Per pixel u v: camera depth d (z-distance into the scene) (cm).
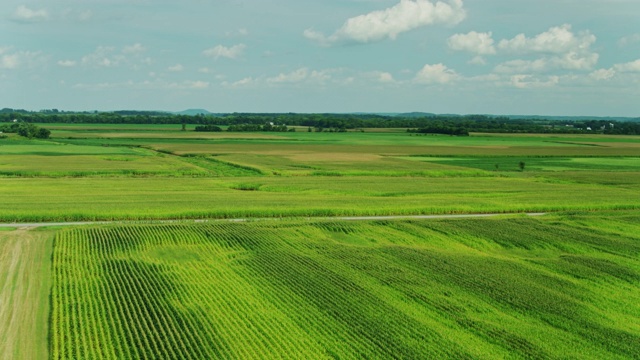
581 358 3288
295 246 5600
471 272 4866
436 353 3291
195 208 7106
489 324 3750
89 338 3362
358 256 5275
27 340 3366
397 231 6394
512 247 5862
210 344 3341
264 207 7281
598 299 4328
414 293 4294
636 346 3484
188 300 4041
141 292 4169
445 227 6525
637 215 7406
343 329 3600
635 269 5106
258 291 4275
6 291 4153
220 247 5512
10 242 5444
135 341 3334
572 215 7325
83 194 8269
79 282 4347
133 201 7662
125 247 5394
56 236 5662
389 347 3356
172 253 5288
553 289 4522
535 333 3647
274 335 3491
